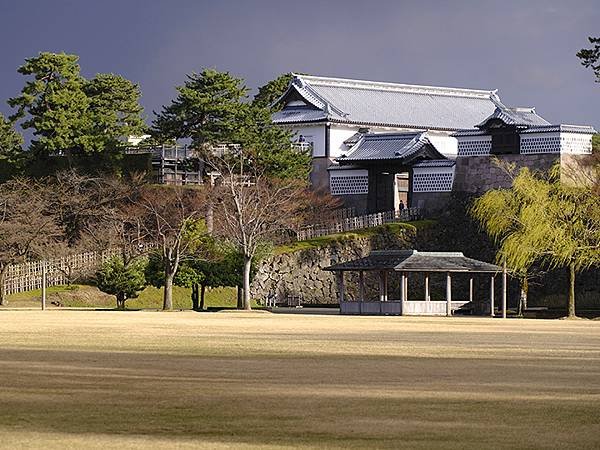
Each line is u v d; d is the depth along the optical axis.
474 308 103.19
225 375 36.06
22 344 50.06
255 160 115.69
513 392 31.64
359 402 29.41
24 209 109.94
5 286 109.00
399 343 53.28
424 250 122.06
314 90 146.38
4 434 24.27
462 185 125.19
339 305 107.94
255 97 171.00
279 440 23.80
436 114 153.00
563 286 111.81
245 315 91.56
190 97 115.88
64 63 123.06
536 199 98.19
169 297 104.06
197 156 118.69
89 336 56.72
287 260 114.38
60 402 29.12
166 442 23.50
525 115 126.56
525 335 62.44
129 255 107.19
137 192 116.25
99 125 127.88
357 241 118.81
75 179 115.94
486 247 119.31
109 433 24.55
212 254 107.50
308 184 124.38
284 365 39.97
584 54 83.00
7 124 149.75
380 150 131.75
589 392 31.70
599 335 62.97
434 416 27.06
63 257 112.38
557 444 23.45
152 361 41.31
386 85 153.75
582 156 115.62
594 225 96.94
